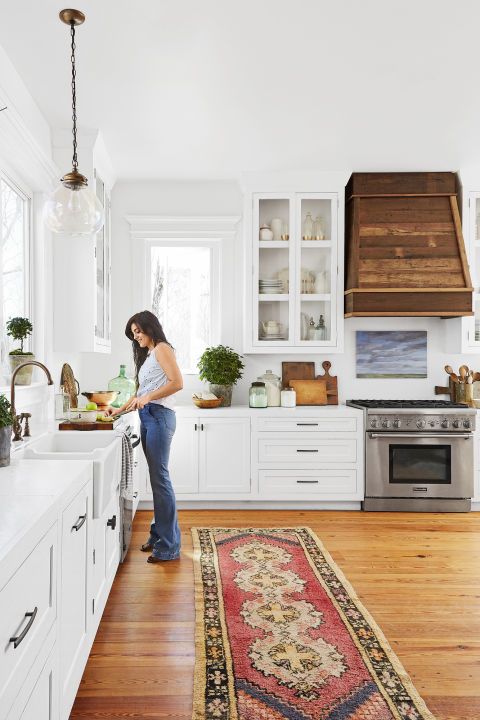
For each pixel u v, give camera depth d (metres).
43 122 3.41
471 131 3.73
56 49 2.64
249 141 3.86
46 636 1.38
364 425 4.40
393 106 3.33
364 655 2.22
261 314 4.62
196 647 2.27
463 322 4.56
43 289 3.35
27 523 1.25
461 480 4.38
